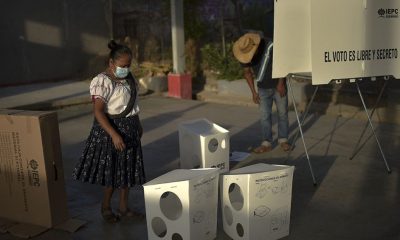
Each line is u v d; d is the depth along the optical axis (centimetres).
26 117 385
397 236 380
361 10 470
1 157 405
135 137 396
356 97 844
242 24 1277
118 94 382
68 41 1288
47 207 398
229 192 390
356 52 473
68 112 941
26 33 1200
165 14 1312
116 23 1378
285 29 449
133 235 393
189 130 513
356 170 545
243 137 714
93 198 482
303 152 621
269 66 590
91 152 391
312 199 462
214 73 1174
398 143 652
